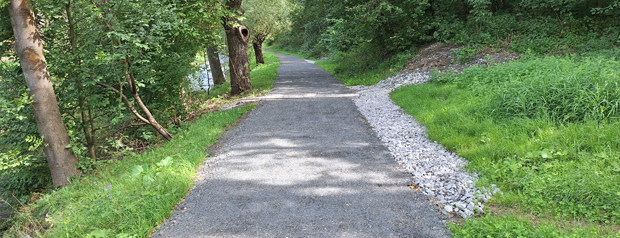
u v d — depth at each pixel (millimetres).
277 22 28016
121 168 6234
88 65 7211
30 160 7277
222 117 8828
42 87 6422
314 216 3742
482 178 4398
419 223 3543
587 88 5855
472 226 3320
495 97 6984
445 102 8586
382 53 17484
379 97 11031
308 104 10391
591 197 3662
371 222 3584
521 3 14180
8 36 6926
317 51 37938
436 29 16016
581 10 13391
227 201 4191
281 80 17641
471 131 6172
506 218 3406
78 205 4566
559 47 11773
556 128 5484
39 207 5352
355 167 5195
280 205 4031
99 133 8734
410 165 5180
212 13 10188
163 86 9469
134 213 3824
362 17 14758
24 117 6168
